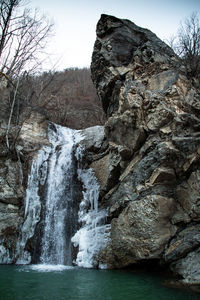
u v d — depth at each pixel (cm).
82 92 2991
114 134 1003
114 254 836
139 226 760
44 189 1119
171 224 733
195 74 1070
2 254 945
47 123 1367
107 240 876
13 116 1283
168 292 571
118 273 766
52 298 526
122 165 948
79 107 2586
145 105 867
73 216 1049
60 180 1162
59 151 1258
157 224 728
